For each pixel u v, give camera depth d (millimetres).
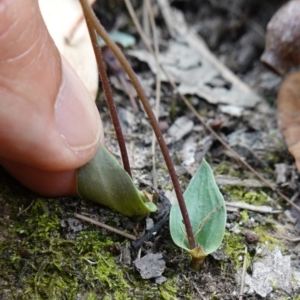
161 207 181
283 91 198
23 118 166
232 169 197
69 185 177
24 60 164
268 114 212
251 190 192
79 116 171
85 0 154
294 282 175
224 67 225
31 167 173
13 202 178
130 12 227
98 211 179
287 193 192
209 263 175
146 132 204
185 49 230
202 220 170
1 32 161
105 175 173
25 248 172
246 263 176
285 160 200
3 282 169
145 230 177
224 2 242
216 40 235
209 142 203
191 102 214
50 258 171
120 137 173
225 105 213
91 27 161
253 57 231
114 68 215
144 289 170
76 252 173
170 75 220
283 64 207
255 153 201
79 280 170
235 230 182
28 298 167
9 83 164
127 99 212
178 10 243
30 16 163
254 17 241
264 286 173
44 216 176
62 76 171
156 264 172
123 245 175
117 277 171
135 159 196
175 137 204
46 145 168
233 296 171
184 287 171
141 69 222
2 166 183
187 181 192
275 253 179
